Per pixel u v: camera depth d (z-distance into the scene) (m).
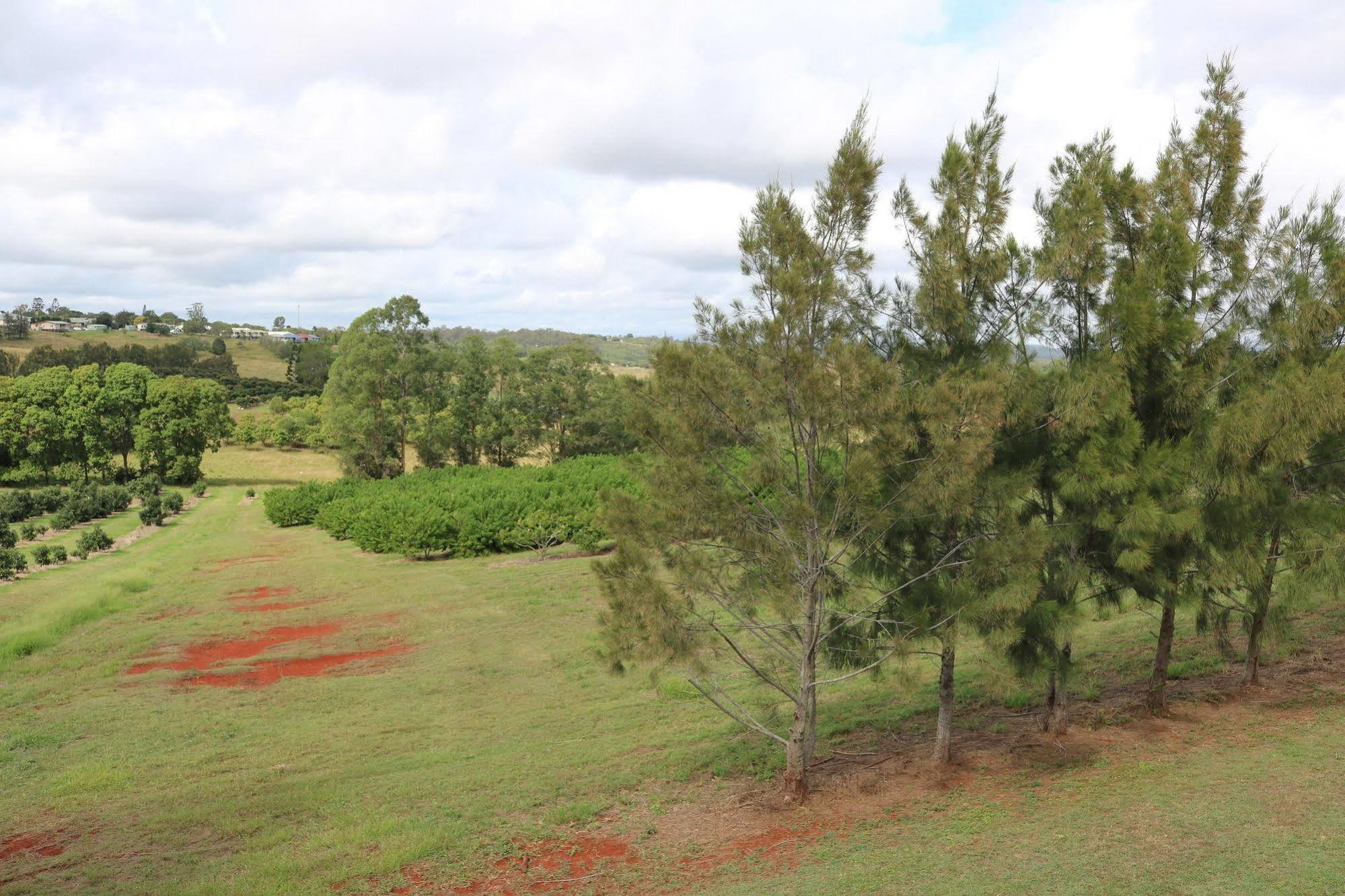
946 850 9.19
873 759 12.90
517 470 57.47
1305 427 10.16
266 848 11.09
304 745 15.56
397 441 71.88
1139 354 11.34
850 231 11.30
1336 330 11.80
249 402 125.62
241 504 63.31
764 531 11.31
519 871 10.09
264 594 30.44
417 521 36.88
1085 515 11.26
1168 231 11.71
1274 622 13.17
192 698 18.84
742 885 9.02
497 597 28.41
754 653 19.03
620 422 11.65
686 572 10.81
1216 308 12.20
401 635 24.42
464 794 12.71
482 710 17.50
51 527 48.59
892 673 11.05
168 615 27.17
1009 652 11.20
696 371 10.75
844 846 9.77
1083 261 11.58
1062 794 10.37
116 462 81.75
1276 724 11.84
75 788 13.54
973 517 11.41
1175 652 16.64
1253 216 12.27
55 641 23.66
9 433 68.31
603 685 18.69
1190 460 10.89
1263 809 9.11
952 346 11.80
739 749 13.95
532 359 74.12
